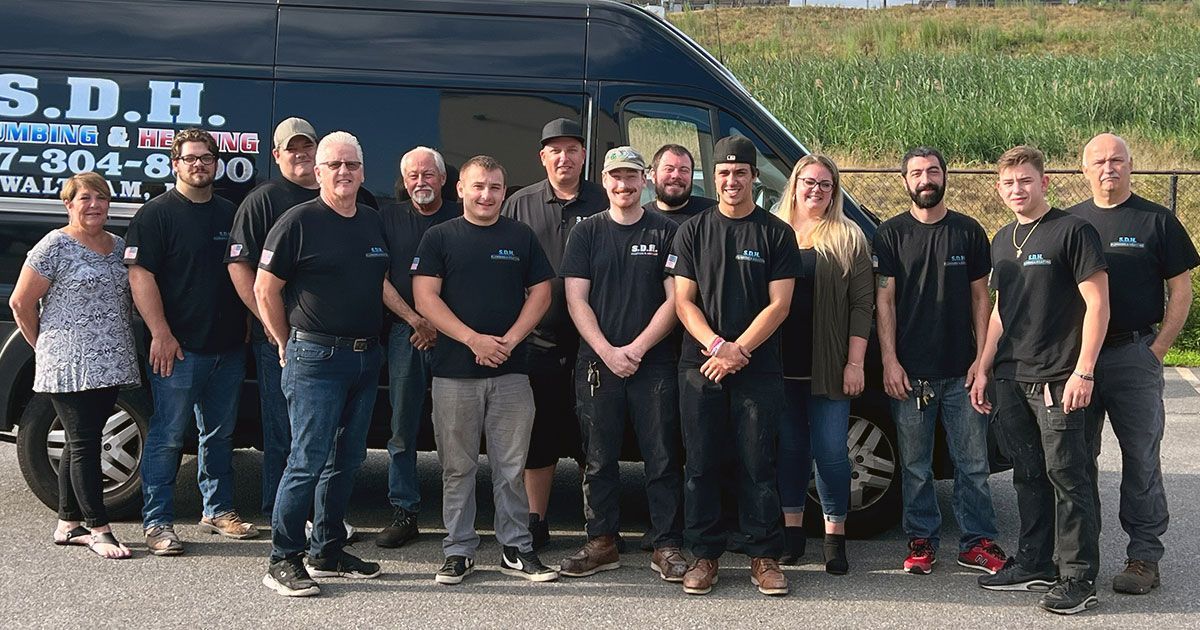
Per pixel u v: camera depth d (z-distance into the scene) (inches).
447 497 203.0
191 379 214.5
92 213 208.7
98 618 181.2
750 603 194.5
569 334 218.5
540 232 218.4
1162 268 199.5
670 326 203.0
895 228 210.2
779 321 196.9
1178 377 403.5
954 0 1544.0
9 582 196.7
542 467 222.7
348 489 203.2
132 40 230.1
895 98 805.9
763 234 197.8
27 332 209.5
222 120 228.7
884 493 230.5
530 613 187.6
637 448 231.8
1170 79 856.9
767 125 232.2
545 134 215.5
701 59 232.4
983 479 210.8
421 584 201.2
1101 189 199.9
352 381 195.8
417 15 231.0
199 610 185.6
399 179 228.7
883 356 210.7
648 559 219.0
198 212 213.3
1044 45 1261.1
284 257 190.7
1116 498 262.4
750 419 199.3
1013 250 197.2
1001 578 202.4
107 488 232.5
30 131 229.3
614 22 230.8
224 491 226.7
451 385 200.4
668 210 215.9
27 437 230.8
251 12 231.0
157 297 210.4
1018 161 194.1
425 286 198.8
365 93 228.8
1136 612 191.6
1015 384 197.5
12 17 231.1
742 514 203.3
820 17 1464.1
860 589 202.5
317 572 202.8
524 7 230.8
